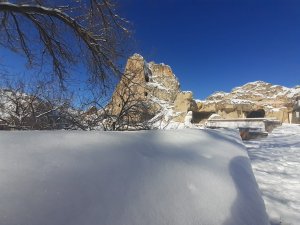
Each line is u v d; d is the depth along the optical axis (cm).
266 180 393
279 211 274
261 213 200
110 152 200
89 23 963
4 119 693
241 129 1308
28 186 139
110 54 957
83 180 155
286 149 735
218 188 207
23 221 117
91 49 954
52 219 122
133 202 152
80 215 129
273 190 347
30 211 123
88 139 217
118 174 173
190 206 169
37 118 707
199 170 225
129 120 868
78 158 178
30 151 174
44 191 138
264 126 1470
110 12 961
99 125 816
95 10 952
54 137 205
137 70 962
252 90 4769
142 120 878
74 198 139
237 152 349
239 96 4612
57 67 1005
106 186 157
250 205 202
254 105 4122
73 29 947
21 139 190
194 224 154
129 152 212
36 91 730
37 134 206
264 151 697
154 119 881
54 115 738
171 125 1305
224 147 350
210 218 165
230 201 194
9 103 712
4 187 134
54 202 132
